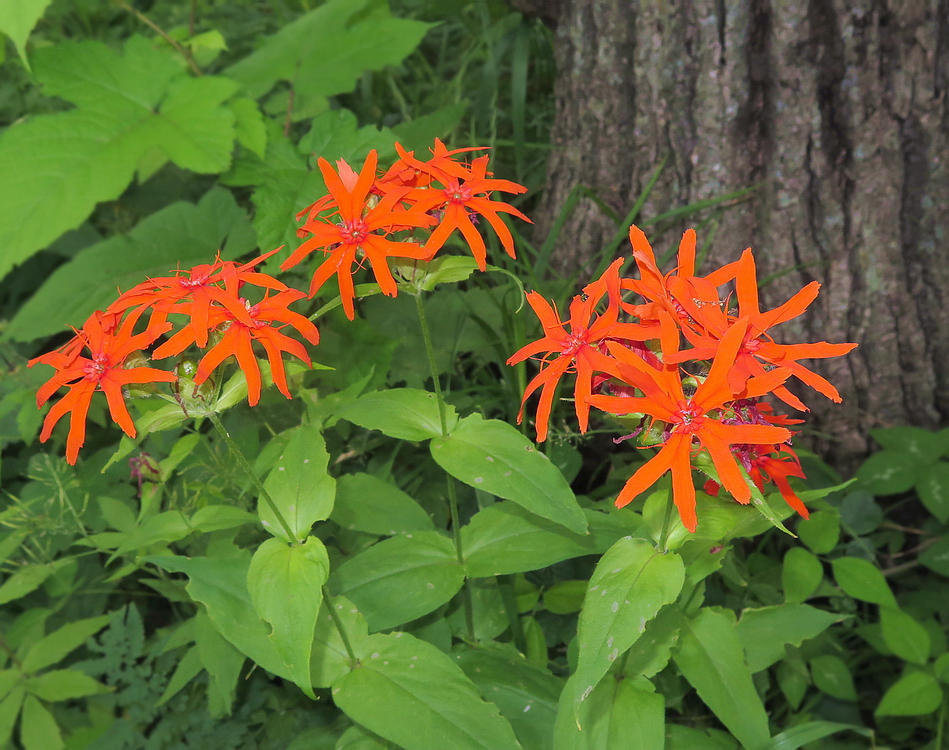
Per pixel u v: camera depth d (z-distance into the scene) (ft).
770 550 1.76
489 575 1.39
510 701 1.38
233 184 1.79
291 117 2.19
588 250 1.93
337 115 1.82
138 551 1.55
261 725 1.61
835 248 1.75
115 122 1.73
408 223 1.20
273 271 1.59
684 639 1.37
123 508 1.61
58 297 1.83
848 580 1.51
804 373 1.09
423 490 1.74
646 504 1.27
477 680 1.40
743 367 1.10
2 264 1.63
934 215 1.71
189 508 1.57
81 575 1.86
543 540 1.41
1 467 1.93
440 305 1.87
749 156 1.75
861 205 1.72
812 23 1.67
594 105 1.86
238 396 1.20
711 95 1.74
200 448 1.72
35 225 1.64
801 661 1.61
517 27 2.29
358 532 1.61
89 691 1.65
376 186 1.28
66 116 1.72
